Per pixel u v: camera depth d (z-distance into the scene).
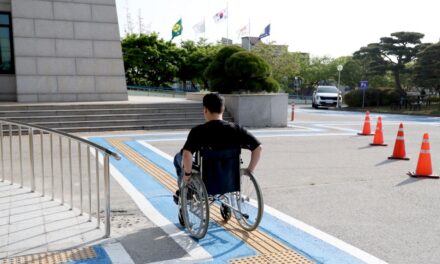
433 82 31.92
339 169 8.59
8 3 18.33
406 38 38.88
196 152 4.54
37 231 4.69
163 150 10.64
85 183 7.27
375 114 28.16
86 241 4.43
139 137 13.02
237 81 17.62
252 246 4.38
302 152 10.70
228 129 4.37
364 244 4.48
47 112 14.76
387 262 4.03
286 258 4.09
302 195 6.53
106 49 19.38
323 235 4.74
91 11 19.08
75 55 18.84
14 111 14.39
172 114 16.25
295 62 50.66
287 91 56.34
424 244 4.49
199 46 46.88
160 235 4.68
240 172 4.64
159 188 6.89
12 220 5.05
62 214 5.32
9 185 6.82
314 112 29.53
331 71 58.09
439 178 7.77
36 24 18.16
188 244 4.41
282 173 8.16
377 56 40.88
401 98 32.59
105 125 14.97
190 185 4.65
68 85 18.75
